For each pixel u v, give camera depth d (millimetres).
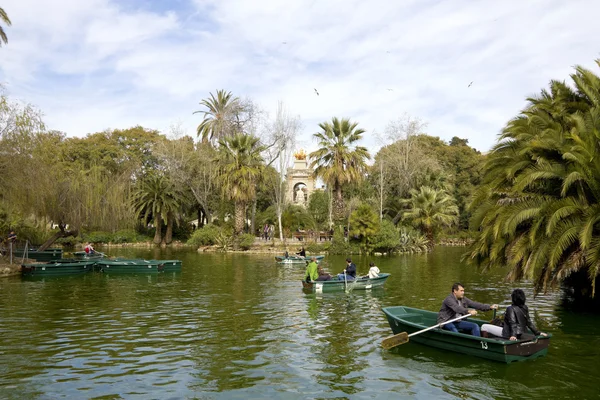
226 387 7832
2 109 21609
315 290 18062
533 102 15305
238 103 50688
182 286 19750
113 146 54688
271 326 12281
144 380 8125
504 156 14609
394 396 7492
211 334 11375
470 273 24844
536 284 13930
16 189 21750
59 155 29344
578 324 12336
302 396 7477
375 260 33281
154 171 55938
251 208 52500
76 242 49000
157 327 12078
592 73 13906
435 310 14680
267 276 23438
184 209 54750
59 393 7508
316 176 41031
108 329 11820
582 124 12969
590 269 11852
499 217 13281
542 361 9203
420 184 47562
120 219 34906
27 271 22359
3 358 9312
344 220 41625
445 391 7699
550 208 12516
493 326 9875
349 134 39656
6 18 21688
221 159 41875
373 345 10430
